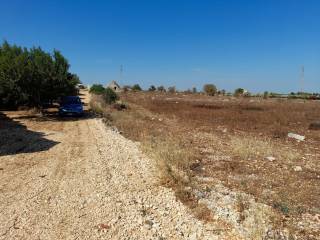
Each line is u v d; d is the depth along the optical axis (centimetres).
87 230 610
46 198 770
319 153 1359
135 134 1719
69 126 2070
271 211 696
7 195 786
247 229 604
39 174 970
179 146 1402
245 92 7900
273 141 1636
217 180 941
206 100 5553
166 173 927
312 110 3466
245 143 1465
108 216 673
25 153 1256
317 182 937
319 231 617
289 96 6919
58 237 581
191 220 659
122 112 2930
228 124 2297
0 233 592
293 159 1220
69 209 707
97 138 1608
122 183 891
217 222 646
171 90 9094
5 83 2383
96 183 888
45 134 1720
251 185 899
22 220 648
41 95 2620
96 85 6812
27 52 2539
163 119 2573
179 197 780
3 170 1009
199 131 1942
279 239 574
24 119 2412
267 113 3056
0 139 1533
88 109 3362
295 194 828
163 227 629
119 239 579
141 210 705
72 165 1080
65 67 2648
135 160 1150
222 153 1305
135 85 9894
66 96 2752
